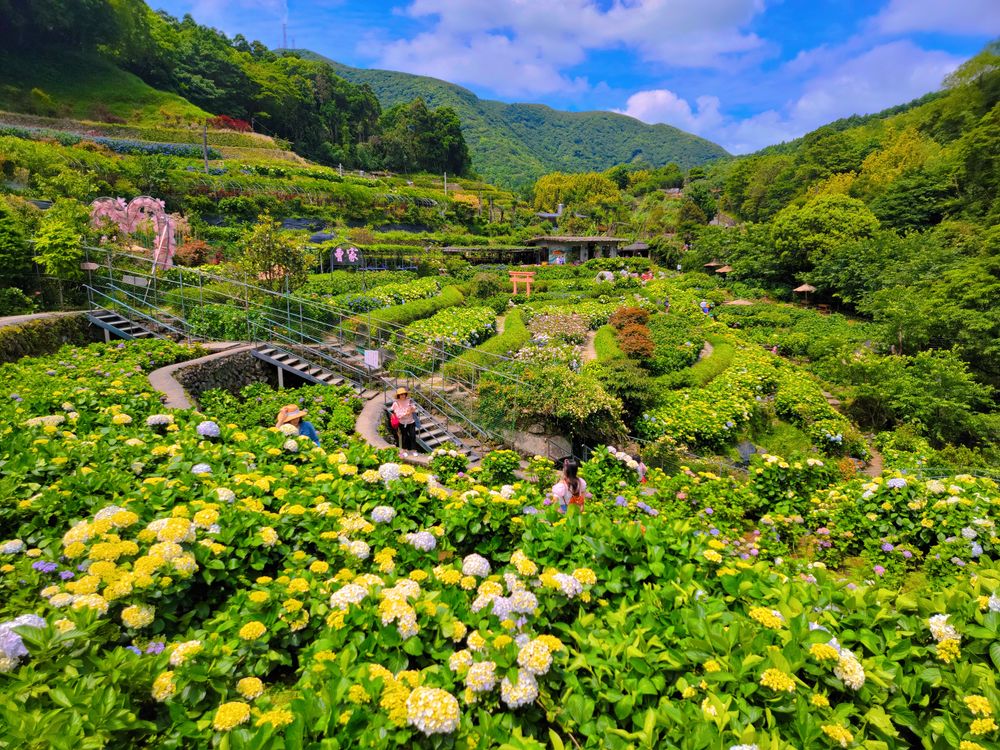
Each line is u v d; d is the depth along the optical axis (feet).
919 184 136.77
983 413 61.98
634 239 209.77
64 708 6.88
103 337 43.34
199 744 7.26
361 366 45.60
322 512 13.10
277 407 35.68
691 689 7.79
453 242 177.37
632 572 11.37
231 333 45.83
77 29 178.60
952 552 20.06
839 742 7.06
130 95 186.09
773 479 29.94
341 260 101.60
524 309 98.12
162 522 10.80
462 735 7.22
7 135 111.34
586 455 41.24
